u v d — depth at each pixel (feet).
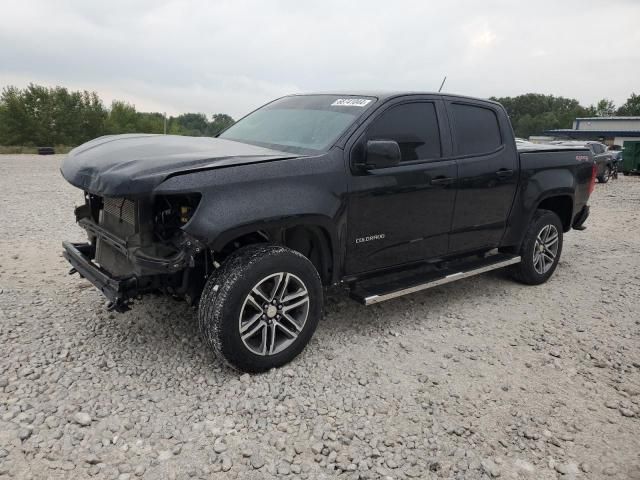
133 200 10.85
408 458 8.87
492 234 16.38
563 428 9.94
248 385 10.76
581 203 19.54
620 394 11.21
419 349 12.92
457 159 14.67
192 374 11.14
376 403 10.43
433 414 10.18
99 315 13.85
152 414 9.71
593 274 20.08
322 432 9.41
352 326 14.10
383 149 11.69
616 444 9.54
